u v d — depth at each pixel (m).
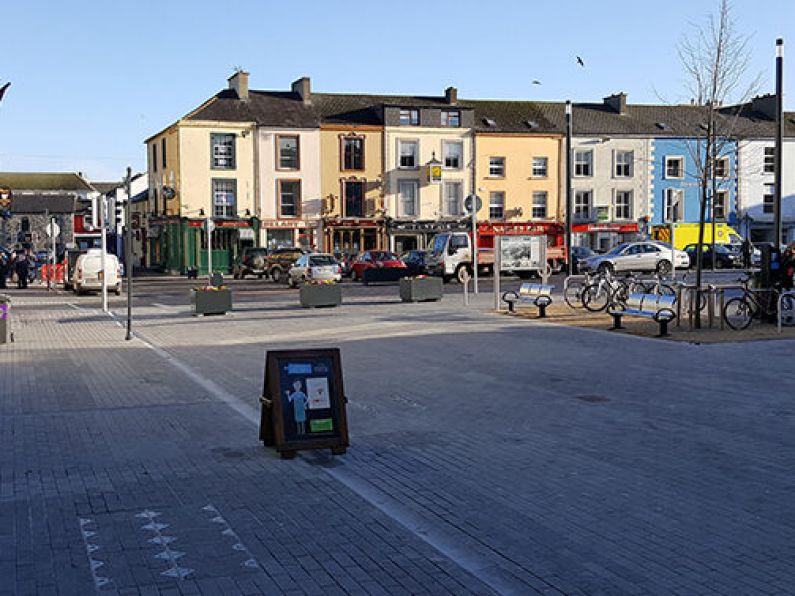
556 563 5.31
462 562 5.33
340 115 52.00
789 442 8.34
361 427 9.21
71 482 7.11
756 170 53.47
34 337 18.11
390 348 15.54
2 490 6.88
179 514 6.27
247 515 6.25
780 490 6.79
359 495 6.74
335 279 36.03
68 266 36.84
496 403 10.44
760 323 18.12
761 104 58.34
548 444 8.37
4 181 75.81
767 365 12.98
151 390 11.48
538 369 12.99
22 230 72.25
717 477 7.16
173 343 16.94
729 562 5.30
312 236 50.56
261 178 49.66
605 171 54.50
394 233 51.50
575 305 23.53
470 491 6.84
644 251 38.25
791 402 10.25
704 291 17.80
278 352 7.99
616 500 6.56
